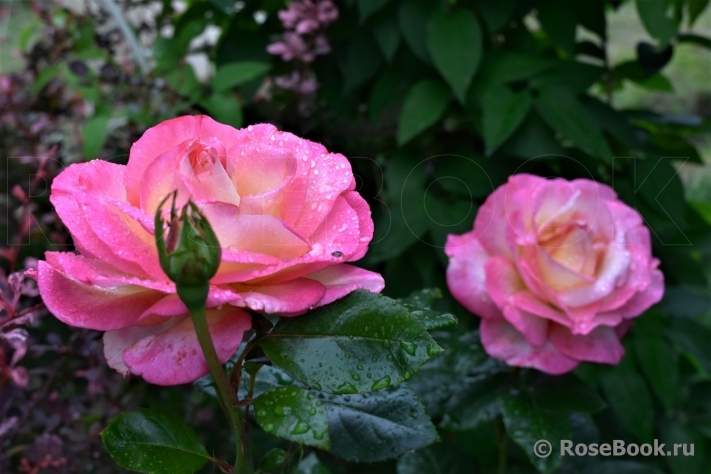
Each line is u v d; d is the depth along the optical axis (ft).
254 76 2.18
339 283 0.96
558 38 2.33
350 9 2.51
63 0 2.77
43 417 1.76
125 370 0.93
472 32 2.07
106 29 2.83
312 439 0.85
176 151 0.89
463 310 2.22
